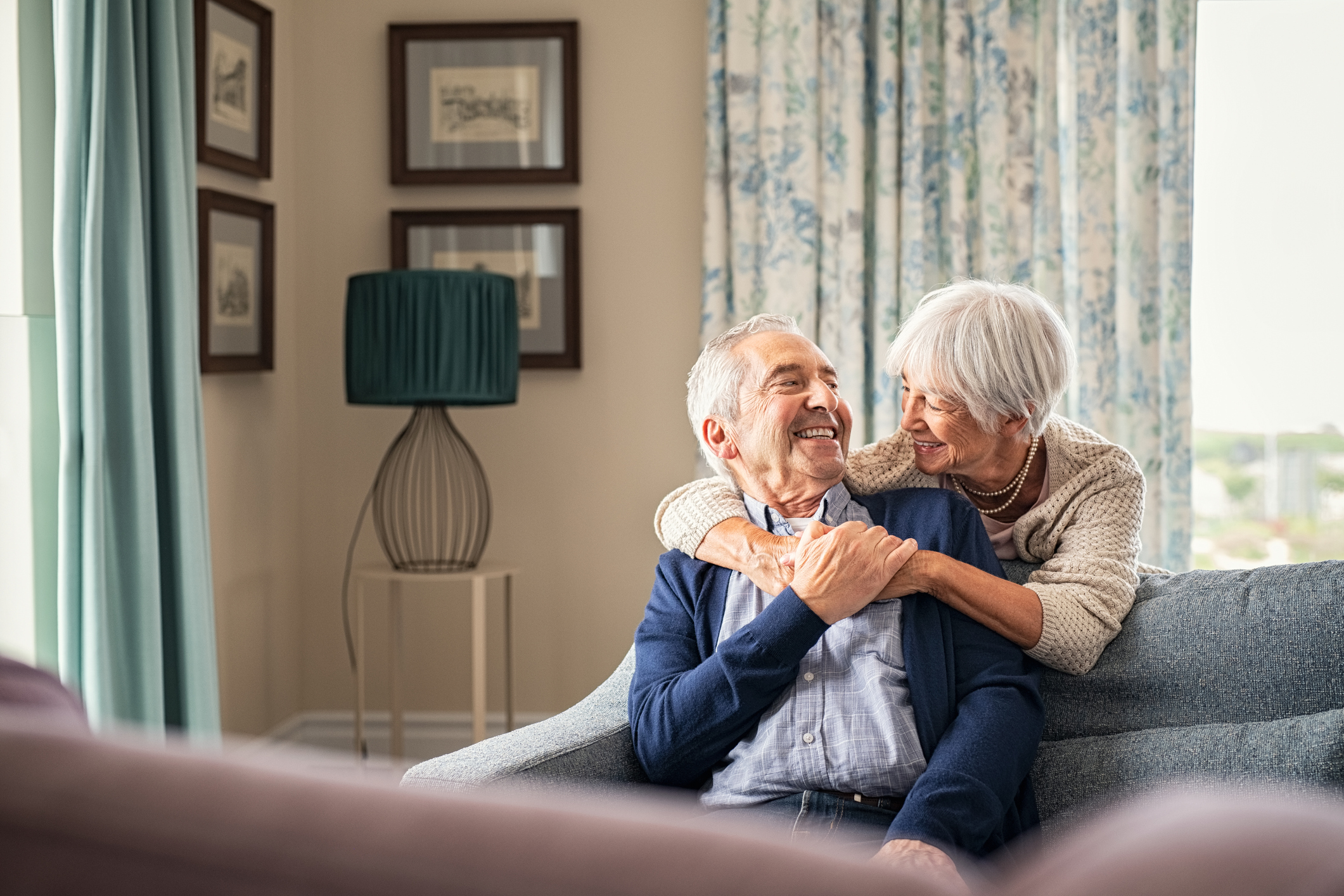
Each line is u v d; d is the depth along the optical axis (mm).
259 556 3408
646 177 3586
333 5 3609
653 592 1735
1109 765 1521
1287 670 1503
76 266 2242
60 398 2227
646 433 3609
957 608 1559
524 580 3650
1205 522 3613
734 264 3480
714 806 1522
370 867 245
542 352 3590
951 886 247
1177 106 3334
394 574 3146
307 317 3643
